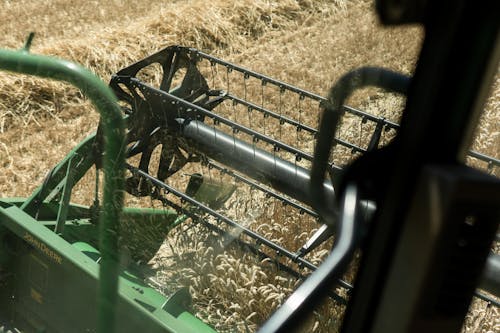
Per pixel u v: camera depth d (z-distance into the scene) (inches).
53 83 296.8
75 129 274.1
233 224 151.6
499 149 251.1
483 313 165.0
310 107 269.6
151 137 169.8
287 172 154.1
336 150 184.9
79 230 157.8
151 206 188.2
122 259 137.7
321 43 325.7
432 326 35.2
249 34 406.6
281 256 155.6
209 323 151.6
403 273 35.4
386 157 38.1
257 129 249.6
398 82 41.5
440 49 33.7
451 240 33.7
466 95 34.4
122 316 121.8
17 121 283.4
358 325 38.9
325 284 37.4
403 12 33.4
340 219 39.9
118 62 348.5
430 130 34.5
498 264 120.6
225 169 168.4
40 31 397.4
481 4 33.2
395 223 36.1
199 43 388.5
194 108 162.6
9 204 154.3
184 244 166.2
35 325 148.5
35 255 144.0
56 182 162.2
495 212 33.6
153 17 411.5
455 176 32.9
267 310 155.3
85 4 449.4
